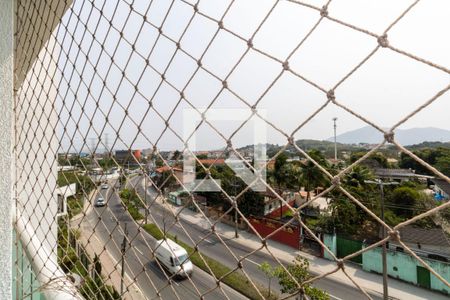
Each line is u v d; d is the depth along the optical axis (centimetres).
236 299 500
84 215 128
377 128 52
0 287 113
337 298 755
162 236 95
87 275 122
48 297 116
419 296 862
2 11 113
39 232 197
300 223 62
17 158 181
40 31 156
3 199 115
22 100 195
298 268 503
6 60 115
